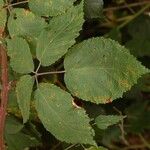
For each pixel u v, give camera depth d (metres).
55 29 0.42
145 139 0.88
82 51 0.41
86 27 0.65
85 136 0.42
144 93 0.78
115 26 0.71
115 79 0.41
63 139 0.43
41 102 0.42
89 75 0.41
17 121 0.52
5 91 0.46
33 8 0.43
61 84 0.54
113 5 0.72
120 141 0.84
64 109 0.42
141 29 0.73
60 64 0.54
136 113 0.79
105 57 0.41
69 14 0.42
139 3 0.72
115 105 0.65
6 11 0.43
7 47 0.44
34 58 0.49
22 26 0.43
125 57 0.41
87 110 0.57
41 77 0.52
